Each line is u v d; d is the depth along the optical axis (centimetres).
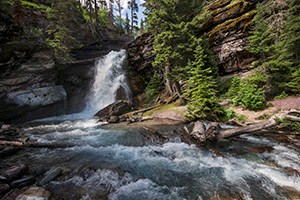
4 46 1723
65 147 1006
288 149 861
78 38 3828
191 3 2014
